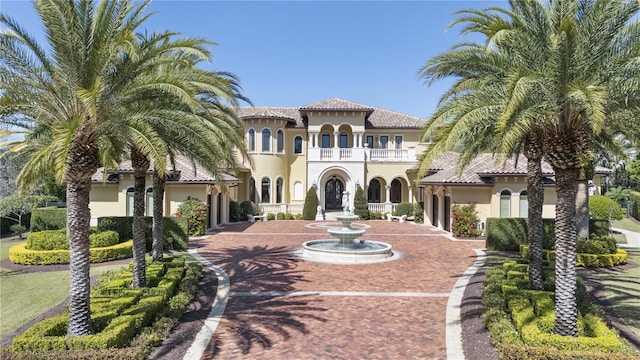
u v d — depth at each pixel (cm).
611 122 1060
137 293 1220
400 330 1084
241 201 4266
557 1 994
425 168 967
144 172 1391
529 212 1352
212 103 1725
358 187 4178
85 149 974
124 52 1038
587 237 2192
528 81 854
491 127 1287
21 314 1245
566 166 959
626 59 919
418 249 2331
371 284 1540
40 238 1953
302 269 1792
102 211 2988
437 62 1184
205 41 1386
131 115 1056
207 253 2178
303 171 4475
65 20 939
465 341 1009
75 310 941
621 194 4578
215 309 1252
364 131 4347
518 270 1598
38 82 1002
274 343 1002
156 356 923
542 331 971
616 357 790
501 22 1085
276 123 4309
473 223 2789
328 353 947
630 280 1655
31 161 996
